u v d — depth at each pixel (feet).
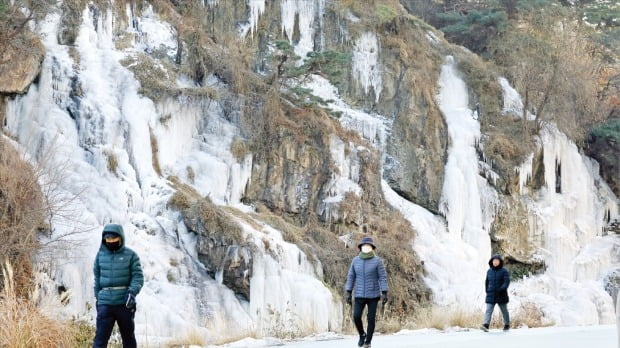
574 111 211.00
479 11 223.71
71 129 132.57
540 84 200.34
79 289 107.86
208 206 126.52
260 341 78.02
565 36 229.86
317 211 153.69
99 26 150.61
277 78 161.07
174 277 120.16
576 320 155.74
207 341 85.20
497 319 110.22
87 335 73.67
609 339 72.54
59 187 119.14
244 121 151.02
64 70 137.39
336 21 186.39
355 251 144.56
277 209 151.02
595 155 219.82
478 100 194.18
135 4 157.17
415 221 166.81
